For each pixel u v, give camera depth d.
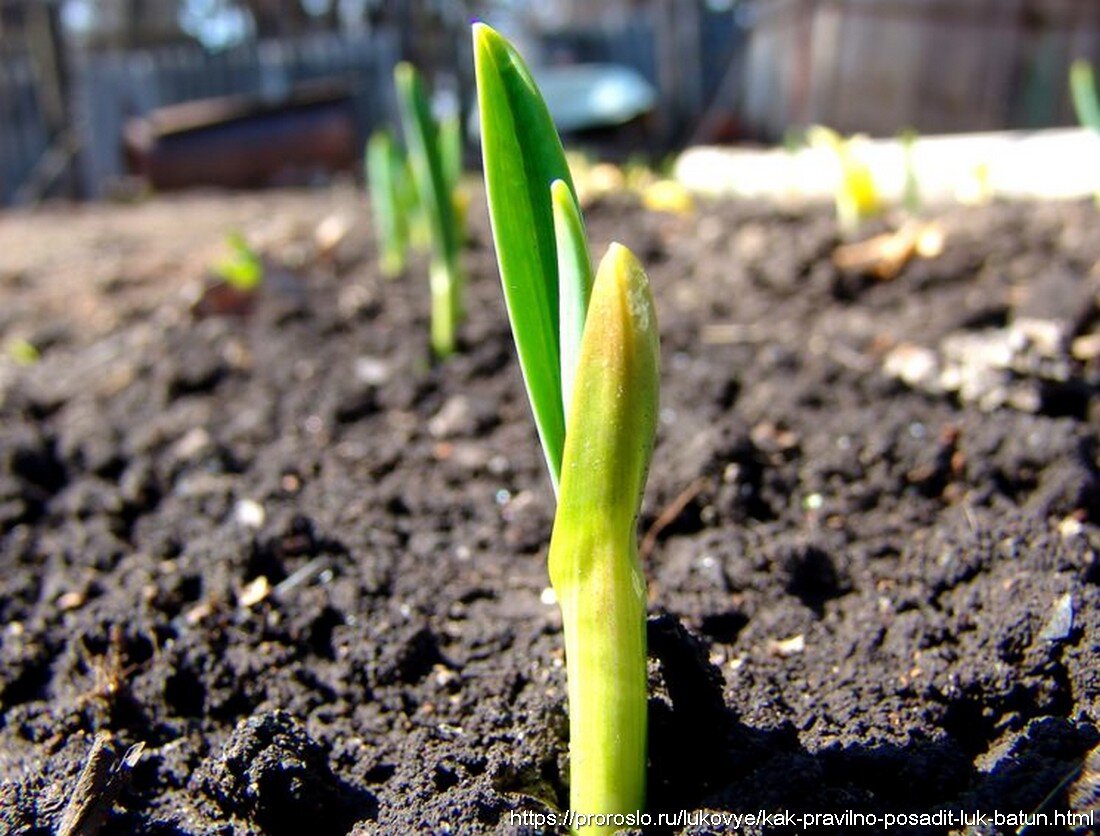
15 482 0.27
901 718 0.16
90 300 0.49
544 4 3.15
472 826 0.14
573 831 0.14
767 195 0.66
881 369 0.31
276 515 0.25
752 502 0.24
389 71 1.51
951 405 0.28
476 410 0.31
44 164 1.43
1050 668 0.17
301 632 0.20
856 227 0.45
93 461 0.29
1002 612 0.18
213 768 0.16
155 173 1.12
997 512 0.22
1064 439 0.24
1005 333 0.31
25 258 0.64
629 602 0.13
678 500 0.24
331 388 0.33
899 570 0.21
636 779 0.13
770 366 0.33
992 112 1.09
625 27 2.06
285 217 0.72
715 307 0.40
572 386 0.13
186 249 0.61
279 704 0.18
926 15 1.15
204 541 0.23
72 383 0.36
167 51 1.84
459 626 0.20
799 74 1.38
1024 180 0.52
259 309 0.41
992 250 0.40
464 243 0.51
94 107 1.40
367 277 0.46
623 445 0.12
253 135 1.13
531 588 0.22
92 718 0.18
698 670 0.16
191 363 0.35
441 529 0.25
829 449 0.26
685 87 1.82
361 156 1.42
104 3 1.87
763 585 0.21
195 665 0.19
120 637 0.20
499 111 0.13
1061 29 1.01
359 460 0.29
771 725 0.16
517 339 0.13
